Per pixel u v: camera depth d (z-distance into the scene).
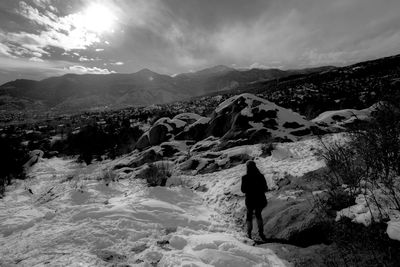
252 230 6.02
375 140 5.55
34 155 33.50
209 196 8.84
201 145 17.27
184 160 15.01
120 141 33.78
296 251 4.82
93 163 28.44
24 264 4.10
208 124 20.55
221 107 20.59
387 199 4.87
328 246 4.68
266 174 8.88
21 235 5.39
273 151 11.93
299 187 7.25
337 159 6.34
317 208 5.54
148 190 8.73
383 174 5.63
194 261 4.23
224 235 5.66
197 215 7.09
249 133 15.61
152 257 4.42
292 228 5.29
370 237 4.23
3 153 23.19
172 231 5.66
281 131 15.44
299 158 10.35
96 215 6.14
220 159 12.88
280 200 6.86
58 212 6.64
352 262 4.05
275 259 4.66
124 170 16.12
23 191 14.67
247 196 5.65
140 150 24.64
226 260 4.32
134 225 5.70
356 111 18.22
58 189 10.34
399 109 5.51
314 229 5.02
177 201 8.08
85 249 4.57
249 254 4.66
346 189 5.76
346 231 4.58
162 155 17.92
